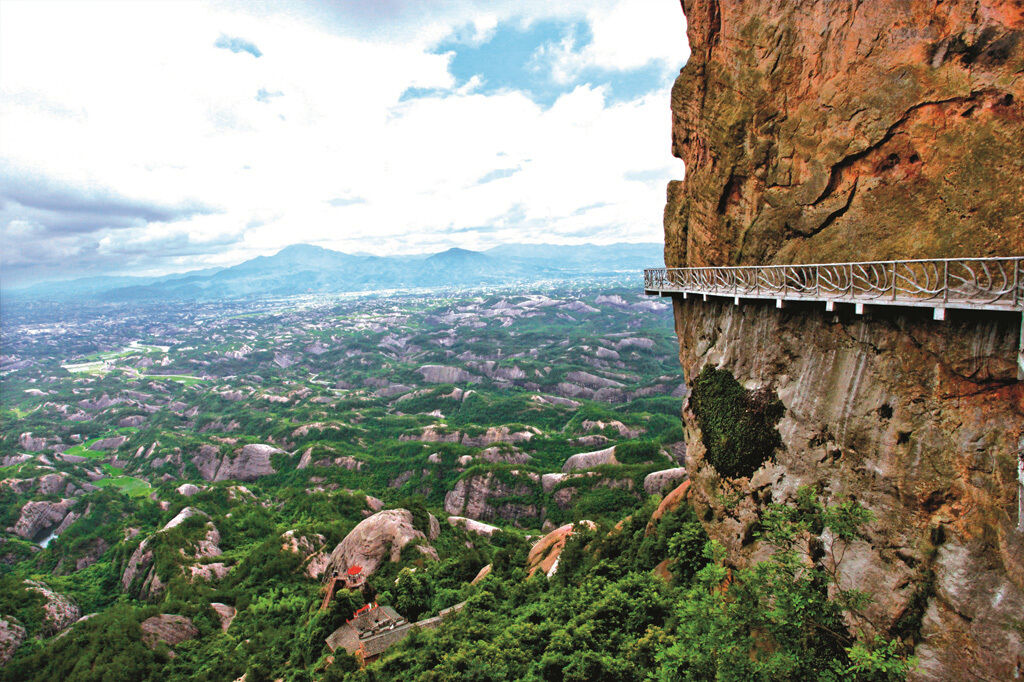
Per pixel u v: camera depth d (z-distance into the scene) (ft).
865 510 61.62
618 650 98.78
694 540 112.27
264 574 309.22
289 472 548.72
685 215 130.21
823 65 88.02
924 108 74.84
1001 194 66.23
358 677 151.74
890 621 69.77
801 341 90.33
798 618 57.77
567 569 165.78
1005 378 61.82
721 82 108.68
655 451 433.48
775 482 93.56
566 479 412.16
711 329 115.14
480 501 428.97
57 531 480.64
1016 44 65.82
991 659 60.03
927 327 69.67
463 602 189.98
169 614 269.03
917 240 74.84
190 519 383.45
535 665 108.17
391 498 462.60
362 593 223.10
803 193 91.97
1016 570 59.11
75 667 233.55
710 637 59.21
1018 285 56.08
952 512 65.98
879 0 79.71
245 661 218.79
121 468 626.23
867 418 76.95
